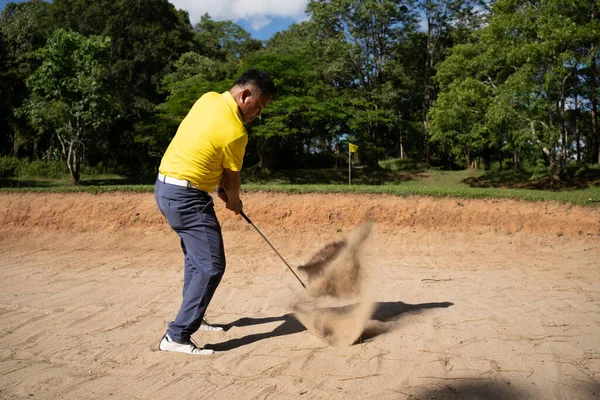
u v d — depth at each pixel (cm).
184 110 2494
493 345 365
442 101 2456
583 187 2202
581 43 1956
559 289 541
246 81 366
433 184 2723
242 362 346
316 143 3328
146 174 3011
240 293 543
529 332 394
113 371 331
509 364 331
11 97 2880
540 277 605
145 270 669
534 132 2078
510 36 2053
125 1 3253
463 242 825
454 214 897
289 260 730
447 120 2431
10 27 3052
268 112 2466
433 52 3488
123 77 3206
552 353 349
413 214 901
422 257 739
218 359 352
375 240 834
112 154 3309
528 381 305
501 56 2102
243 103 369
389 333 399
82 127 2058
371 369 328
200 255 364
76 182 2139
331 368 331
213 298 523
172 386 306
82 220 903
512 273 630
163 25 3512
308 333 405
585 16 1970
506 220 883
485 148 3350
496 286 559
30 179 2542
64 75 2000
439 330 402
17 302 504
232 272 655
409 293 530
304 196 953
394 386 302
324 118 2595
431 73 3519
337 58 3130
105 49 2073
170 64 3275
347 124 2739
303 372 326
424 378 312
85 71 2011
